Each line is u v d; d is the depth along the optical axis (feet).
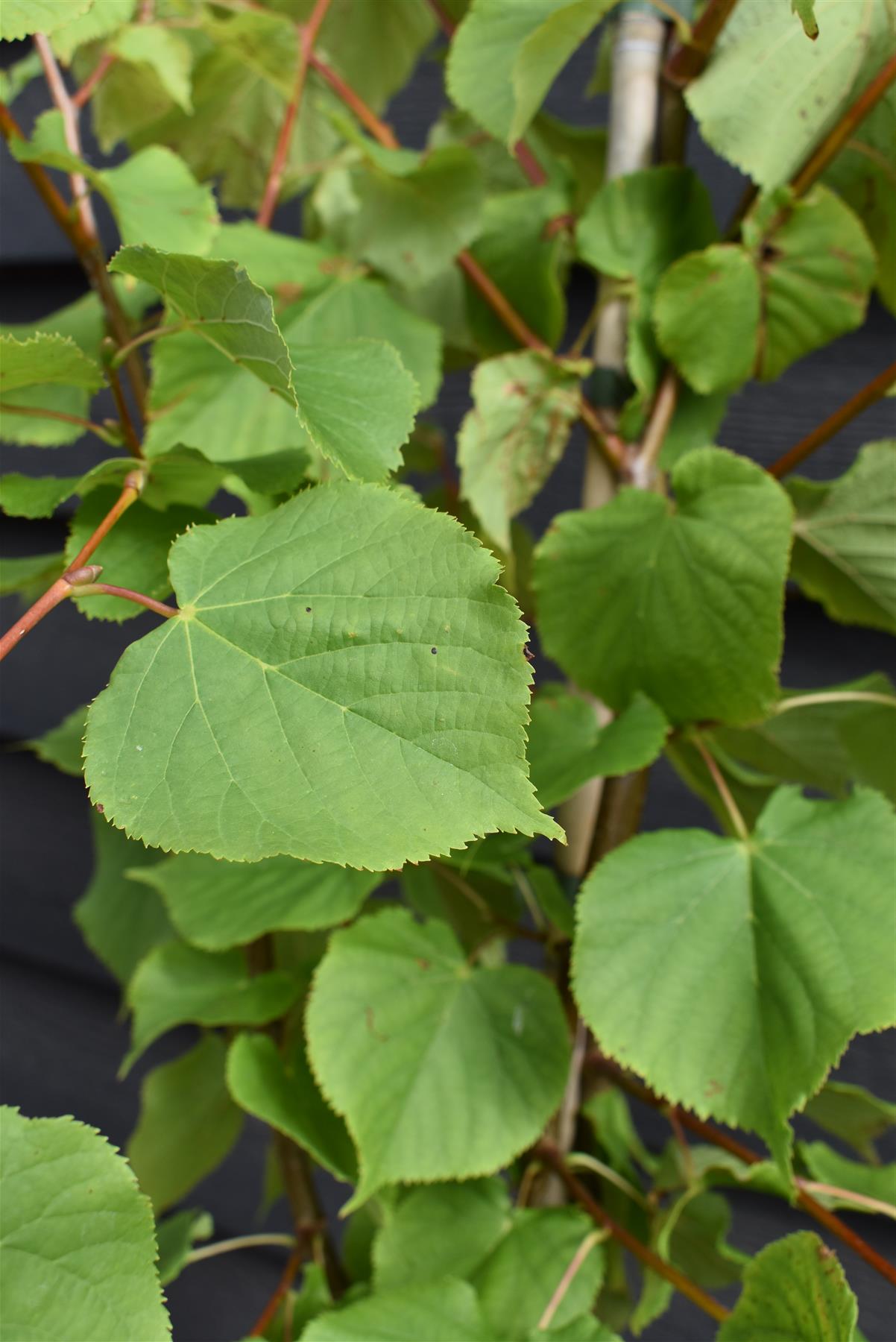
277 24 3.35
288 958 3.64
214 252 3.28
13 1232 2.66
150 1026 3.37
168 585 2.87
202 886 3.34
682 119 3.24
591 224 3.25
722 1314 3.08
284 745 2.65
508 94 3.14
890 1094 3.92
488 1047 3.15
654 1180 3.46
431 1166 3.09
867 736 3.39
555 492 4.16
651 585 3.13
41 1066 5.61
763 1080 2.98
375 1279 3.18
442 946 3.22
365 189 3.33
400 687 2.65
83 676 5.09
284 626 2.68
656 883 3.05
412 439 3.63
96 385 2.85
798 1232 2.93
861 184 3.28
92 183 3.03
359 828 2.62
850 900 3.00
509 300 3.41
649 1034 3.00
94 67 3.51
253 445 3.17
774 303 3.22
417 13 3.63
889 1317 3.94
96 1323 2.66
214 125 3.62
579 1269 3.16
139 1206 2.68
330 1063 3.10
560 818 3.34
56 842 5.27
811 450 3.27
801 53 3.11
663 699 3.16
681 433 3.32
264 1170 4.96
